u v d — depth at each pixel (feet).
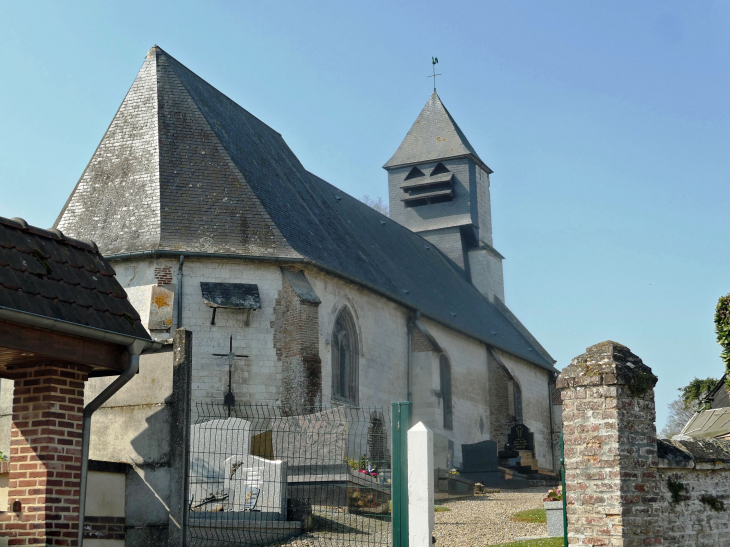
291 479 53.62
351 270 94.12
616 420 26.48
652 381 27.58
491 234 167.43
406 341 105.40
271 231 83.56
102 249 79.20
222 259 80.18
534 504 65.16
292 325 79.77
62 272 29.89
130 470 34.91
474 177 160.45
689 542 27.99
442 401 104.17
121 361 30.58
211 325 78.48
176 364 35.29
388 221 138.72
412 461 29.89
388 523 46.50
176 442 34.53
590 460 26.63
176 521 33.68
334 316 88.28
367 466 57.41
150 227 80.18
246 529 40.47
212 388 77.10
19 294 27.25
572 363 27.76
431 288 123.65
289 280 81.05
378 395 95.96
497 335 135.33
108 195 84.33
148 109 89.92
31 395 29.37
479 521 52.80
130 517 34.47
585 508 26.45
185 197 83.25
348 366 92.02
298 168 114.01
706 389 86.84
